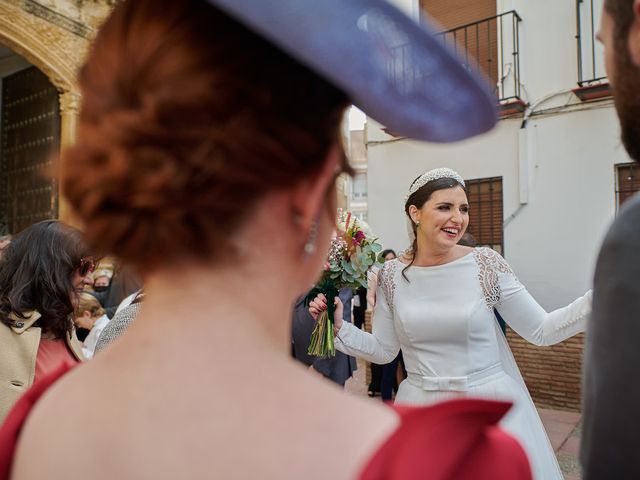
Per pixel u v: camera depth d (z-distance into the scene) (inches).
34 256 76.2
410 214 91.4
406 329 85.5
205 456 17.5
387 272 93.6
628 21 27.9
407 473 16.8
